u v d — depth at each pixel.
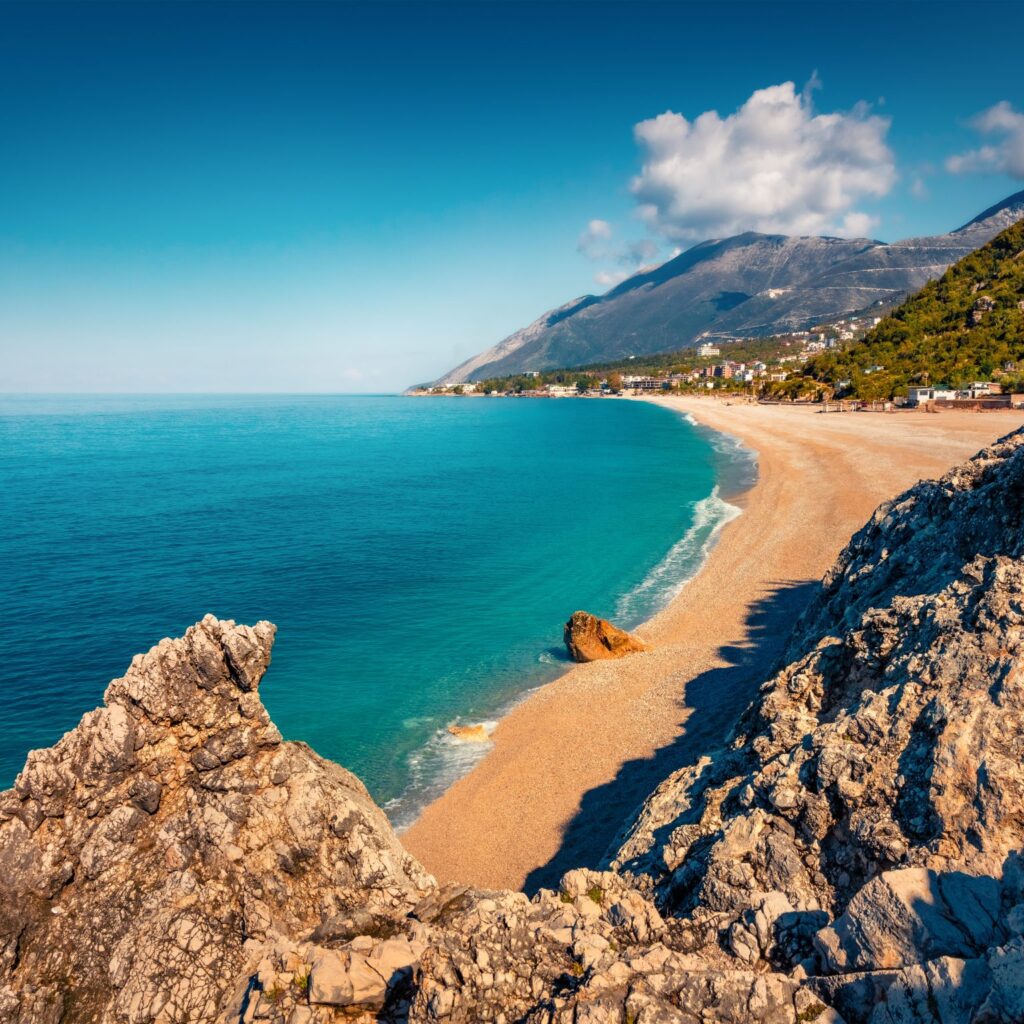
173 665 16.11
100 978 13.88
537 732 35.19
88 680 41.81
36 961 13.85
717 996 9.92
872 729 15.16
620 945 12.38
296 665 43.97
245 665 16.19
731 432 169.50
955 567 22.92
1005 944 9.37
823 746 15.48
